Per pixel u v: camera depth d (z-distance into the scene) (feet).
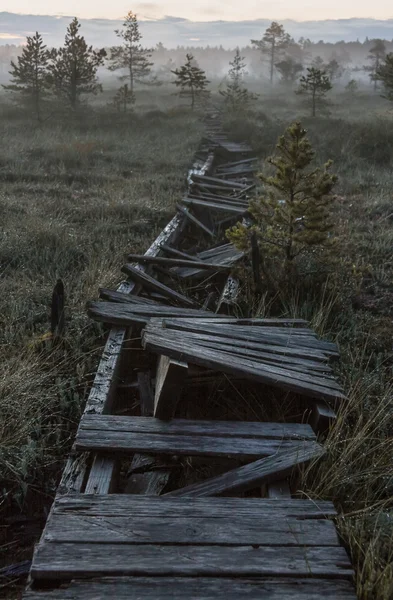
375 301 21.33
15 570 9.49
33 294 20.06
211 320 16.49
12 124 70.44
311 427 12.81
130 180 41.60
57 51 83.66
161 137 66.80
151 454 11.69
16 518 10.87
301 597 7.59
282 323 17.10
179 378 11.84
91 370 15.58
